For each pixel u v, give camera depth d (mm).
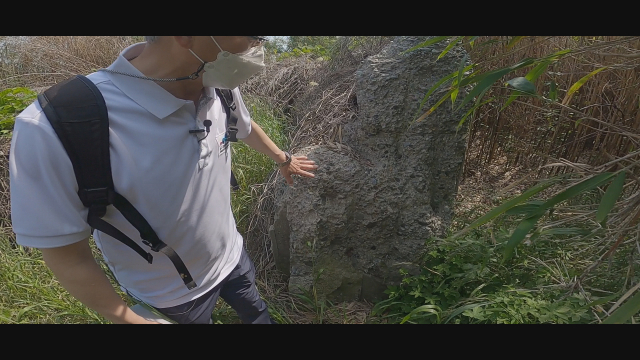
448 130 2449
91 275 1242
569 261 2234
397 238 2477
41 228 1134
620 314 1070
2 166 3305
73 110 1125
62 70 5312
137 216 1270
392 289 2404
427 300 2145
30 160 1100
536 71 1580
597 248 2018
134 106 1203
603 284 1953
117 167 1191
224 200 1543
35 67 5348
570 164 1703
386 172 2449
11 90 3930
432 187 2551
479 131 3818
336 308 2479
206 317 1636
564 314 1716
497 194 3330
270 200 2957
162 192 1278
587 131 3342
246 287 1818
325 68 3939
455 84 1759
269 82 4266
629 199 1707
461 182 3664
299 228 2434
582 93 3225
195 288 1548
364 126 2506
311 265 2488
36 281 2516
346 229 2477
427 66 2381
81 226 1195
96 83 1188
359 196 2438
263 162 3291
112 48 5945
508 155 3773
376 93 2445
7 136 3439
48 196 1125
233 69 1293
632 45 2455
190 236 1420
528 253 2320
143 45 1343
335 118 2877
